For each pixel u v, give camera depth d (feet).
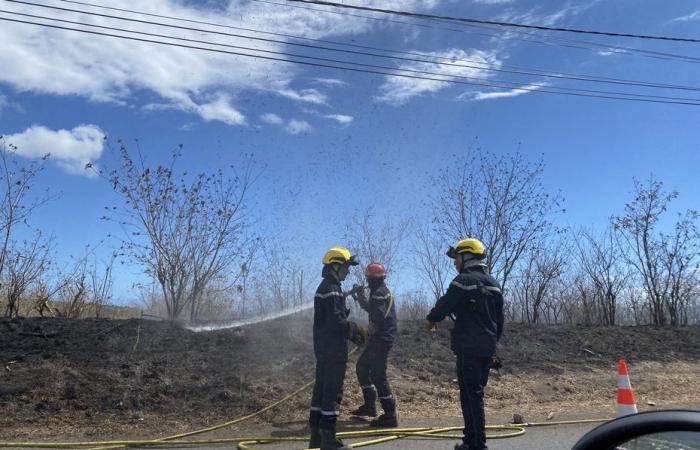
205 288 37.01
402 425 24.02
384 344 23.70
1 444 19.42
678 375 35.19
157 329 30.76
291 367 28.53
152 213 36.37
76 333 29.04
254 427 22.98
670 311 52.42
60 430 21.45
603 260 67.92
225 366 27.53
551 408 28.09
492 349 19.31
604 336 40.98
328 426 19.33
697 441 9.67
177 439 21.08
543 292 52.75
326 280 20.26
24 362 25.35
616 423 10.54
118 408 23.35
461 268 20.25
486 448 18.97
